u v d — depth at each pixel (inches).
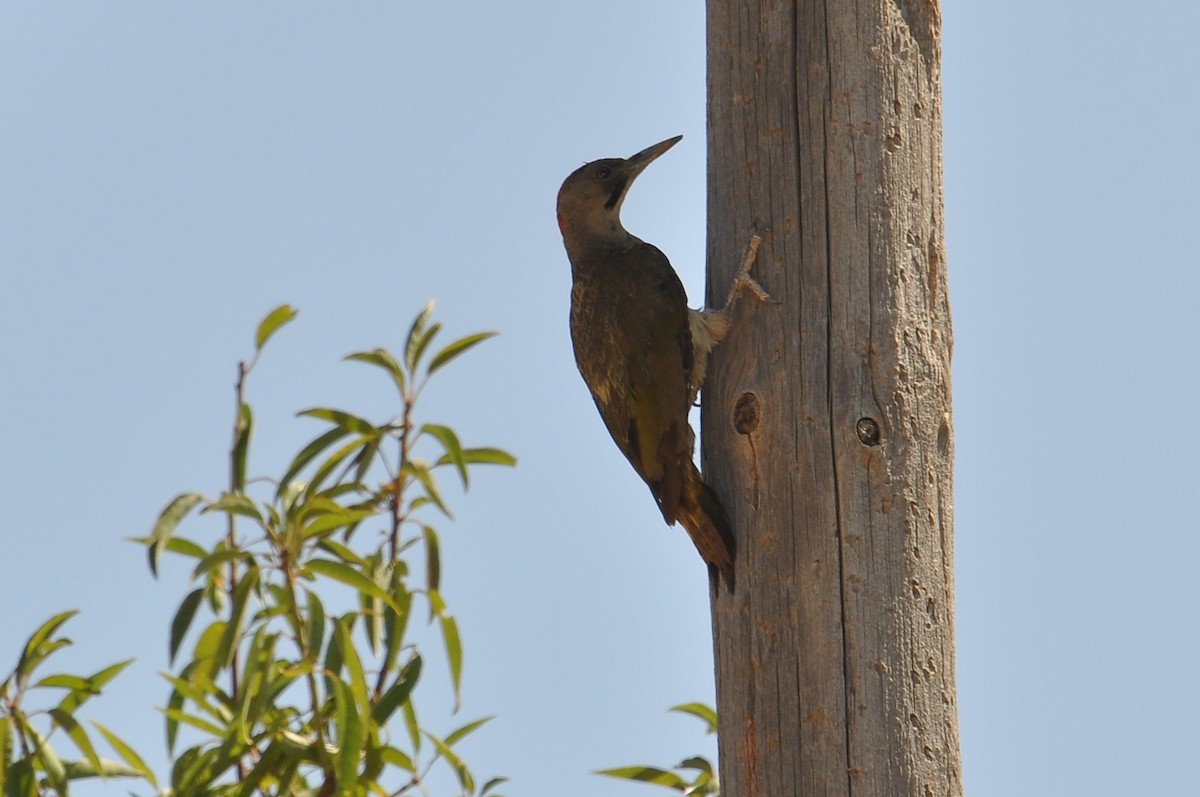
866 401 393.1
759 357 408.2
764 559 397.4
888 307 397.4
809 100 410.0
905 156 406.6
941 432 398.9
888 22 409.4
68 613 390.0
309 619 391.9
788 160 411.2
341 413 420.5
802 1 413.7
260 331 422.0
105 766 400.8
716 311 418.3
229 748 394.3
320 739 400.2
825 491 391.9
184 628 383.9
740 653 397.7
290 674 392.8
